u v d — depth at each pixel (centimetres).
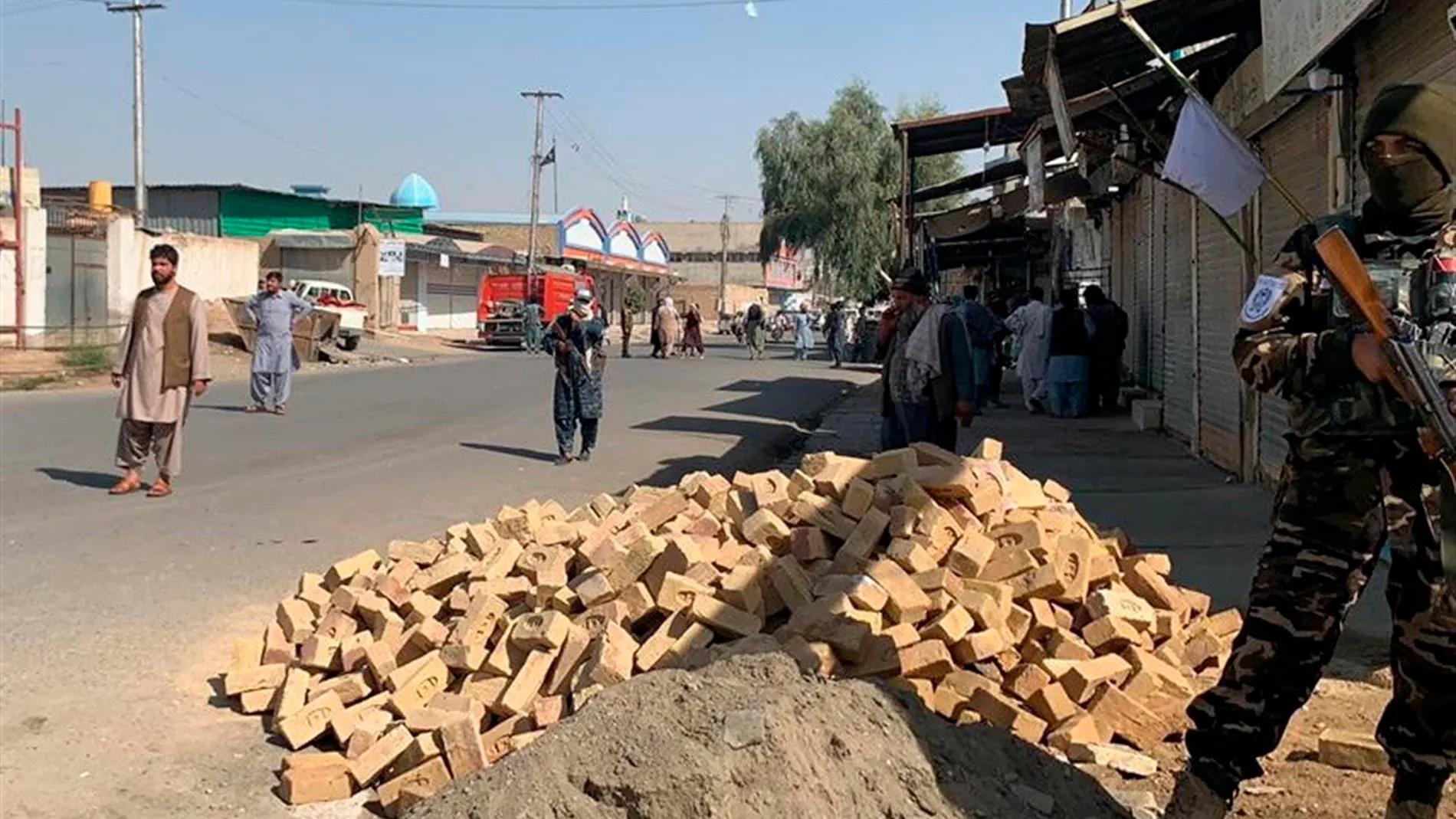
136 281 3222
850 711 377
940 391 866
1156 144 1095
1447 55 646
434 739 446
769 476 611
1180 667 518
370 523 954
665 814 337
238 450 1372
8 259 2809
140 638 634
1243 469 1099
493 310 4338
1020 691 478
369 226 4516
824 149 5375
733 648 470
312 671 536
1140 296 1841
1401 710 335
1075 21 884
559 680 487
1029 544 520
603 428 1672
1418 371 295
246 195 4744
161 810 441
